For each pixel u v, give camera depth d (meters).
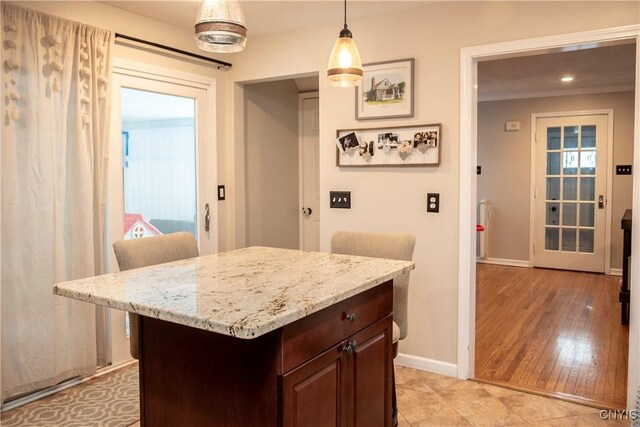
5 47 2.51
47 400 2.75
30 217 2.65
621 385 2.94
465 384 2.98
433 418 2.56
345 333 1.72
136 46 3.26
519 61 4.67
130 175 3.32
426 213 3.15
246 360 1.49
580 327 4.09
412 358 3.24
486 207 7.00
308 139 4.84
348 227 3.45
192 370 1.62
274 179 4.52
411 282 3.22
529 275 6.20
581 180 6.39
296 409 1.48
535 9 2.75
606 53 4.39
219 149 3.95
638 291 2.52
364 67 3.29
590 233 6.37
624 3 2.53
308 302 1.46
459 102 3.00
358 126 3.36
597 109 6.21
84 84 2.87
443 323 3.13
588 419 2.54
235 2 1.69
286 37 3.64
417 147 3.13
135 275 1.87
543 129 6.57
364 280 1.77
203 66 3.76
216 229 3.94
